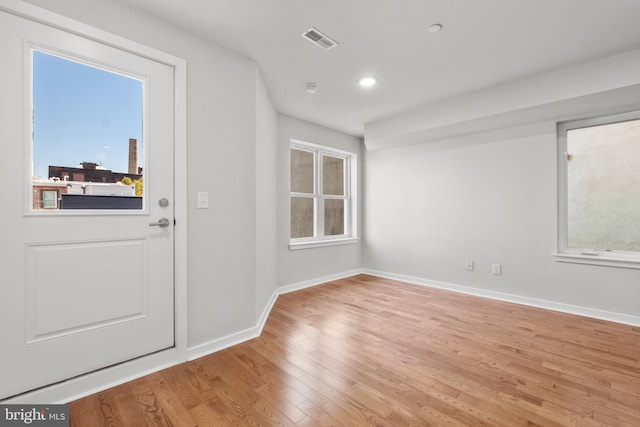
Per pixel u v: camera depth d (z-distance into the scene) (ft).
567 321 8.79
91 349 5.43
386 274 14.80
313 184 14.20
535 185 10.21
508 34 6.80
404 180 14.03
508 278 10.83
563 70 8.46
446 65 8.25
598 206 9.34
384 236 14.85
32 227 4.86
